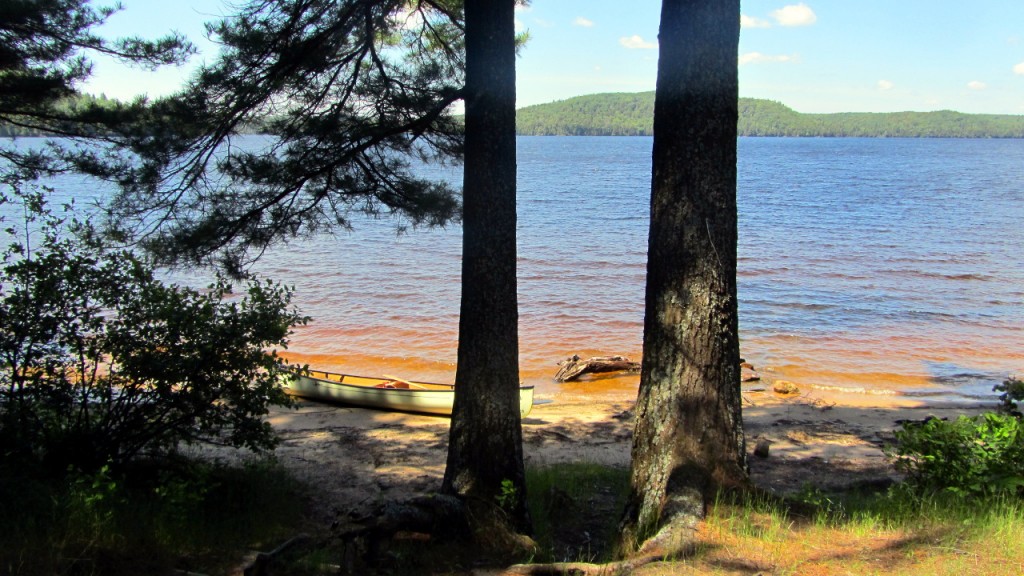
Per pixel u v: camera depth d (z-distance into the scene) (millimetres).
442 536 5707
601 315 21750
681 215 5758
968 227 41750
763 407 13953
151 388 6422
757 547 4871
